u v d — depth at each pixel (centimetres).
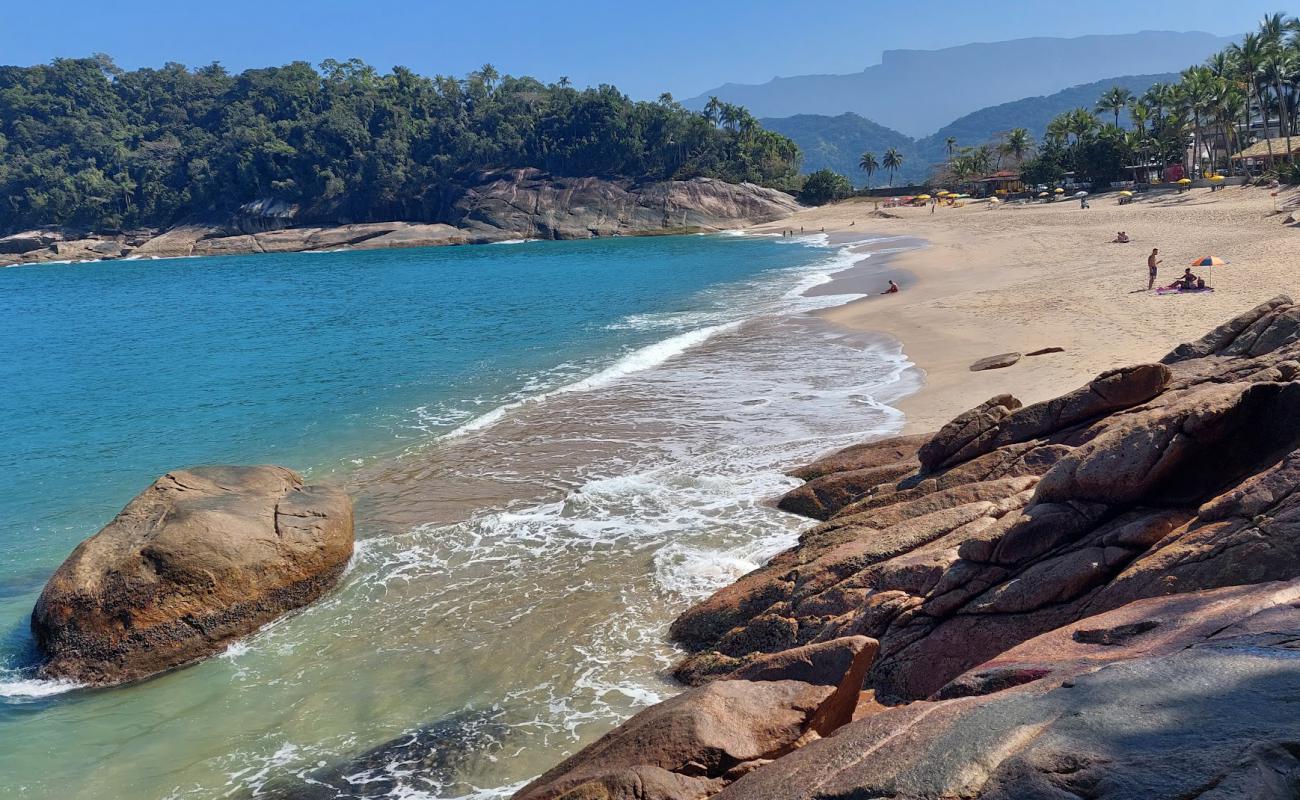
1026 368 2023
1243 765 321
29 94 15700
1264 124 8750
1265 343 1123
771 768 473
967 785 370
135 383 2825
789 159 15525
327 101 15450
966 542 859
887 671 834
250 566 1140
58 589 1088
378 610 1150
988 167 13850
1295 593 541
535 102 15488
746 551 1206
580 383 2338
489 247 12138
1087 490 833
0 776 861
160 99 16638
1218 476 808
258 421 2169
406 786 798
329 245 13175
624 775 527
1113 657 512
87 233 13688
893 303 3397
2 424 2291
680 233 12838
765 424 1809
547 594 1151
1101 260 4109
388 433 1977
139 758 880
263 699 970
